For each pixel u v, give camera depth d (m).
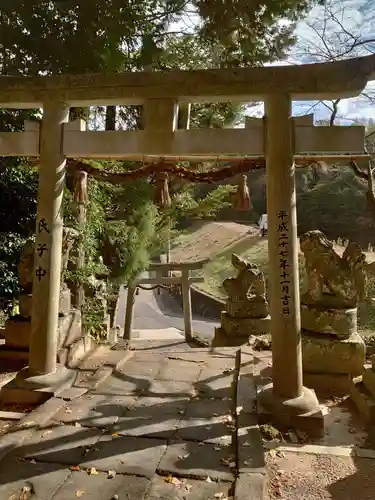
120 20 5.25
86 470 3.31
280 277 4.33
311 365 5.26
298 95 4.39
